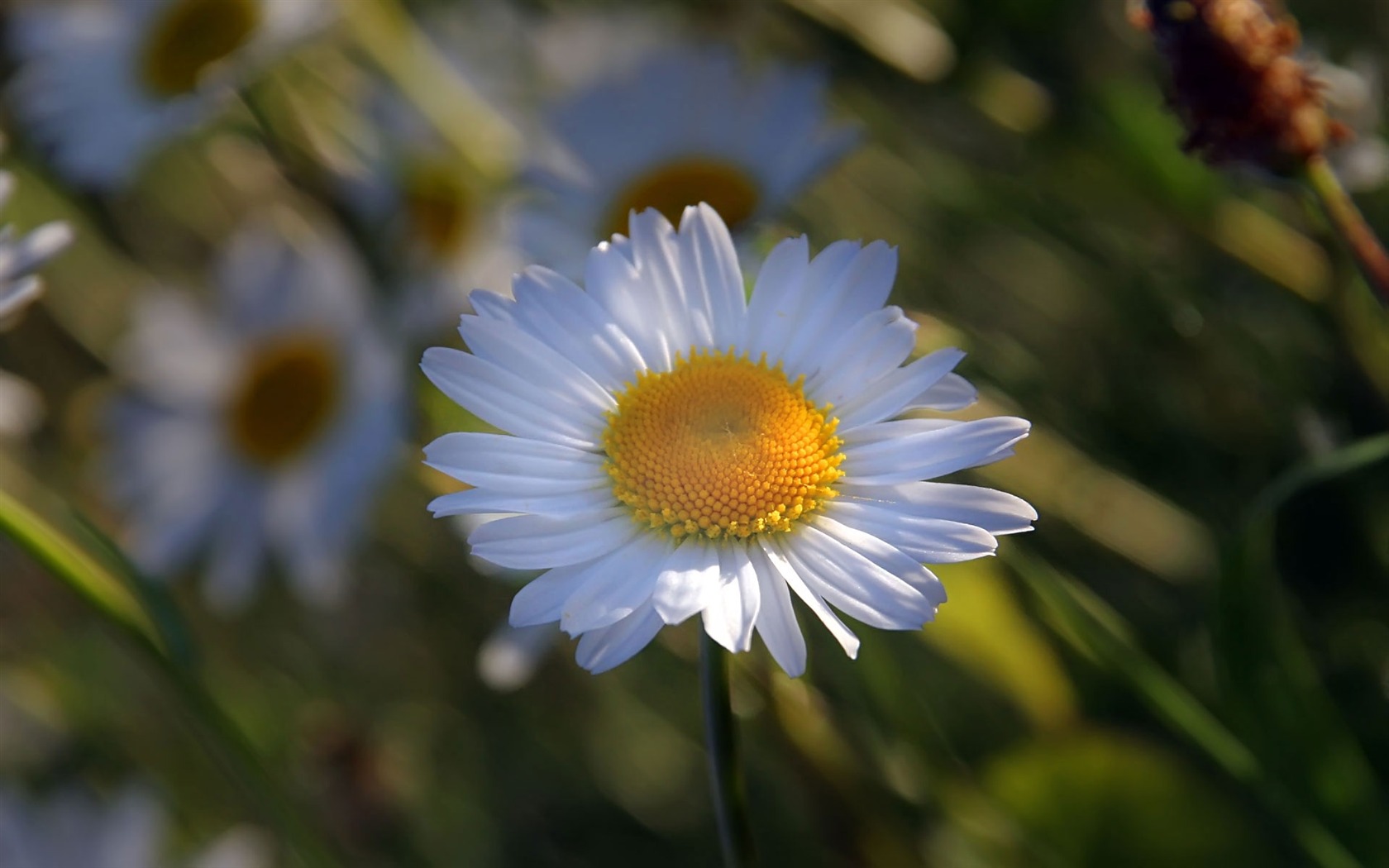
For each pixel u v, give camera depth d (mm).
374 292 562
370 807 552
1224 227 534
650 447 425
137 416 569
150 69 554
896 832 491
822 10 562
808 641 502
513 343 428
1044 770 495
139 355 568
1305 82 443
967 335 538
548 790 591
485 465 424
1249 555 461
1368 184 513
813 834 546
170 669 458
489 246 554
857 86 572
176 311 567
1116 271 558
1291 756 473
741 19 570
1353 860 471
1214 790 505
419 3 567
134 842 519
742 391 428
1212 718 515
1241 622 464
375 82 557
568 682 586
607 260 434
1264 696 471
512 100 555
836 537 422
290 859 558
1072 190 560
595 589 420
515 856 586
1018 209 562
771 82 513
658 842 582
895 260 433
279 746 583
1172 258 555
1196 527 542
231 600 565
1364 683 526
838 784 488
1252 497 541
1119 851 493
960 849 492
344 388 559
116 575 482
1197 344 551
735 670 480
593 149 514
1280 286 533
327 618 609
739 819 419
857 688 501
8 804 518
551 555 421
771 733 488
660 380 430
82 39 559
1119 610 539
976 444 422
